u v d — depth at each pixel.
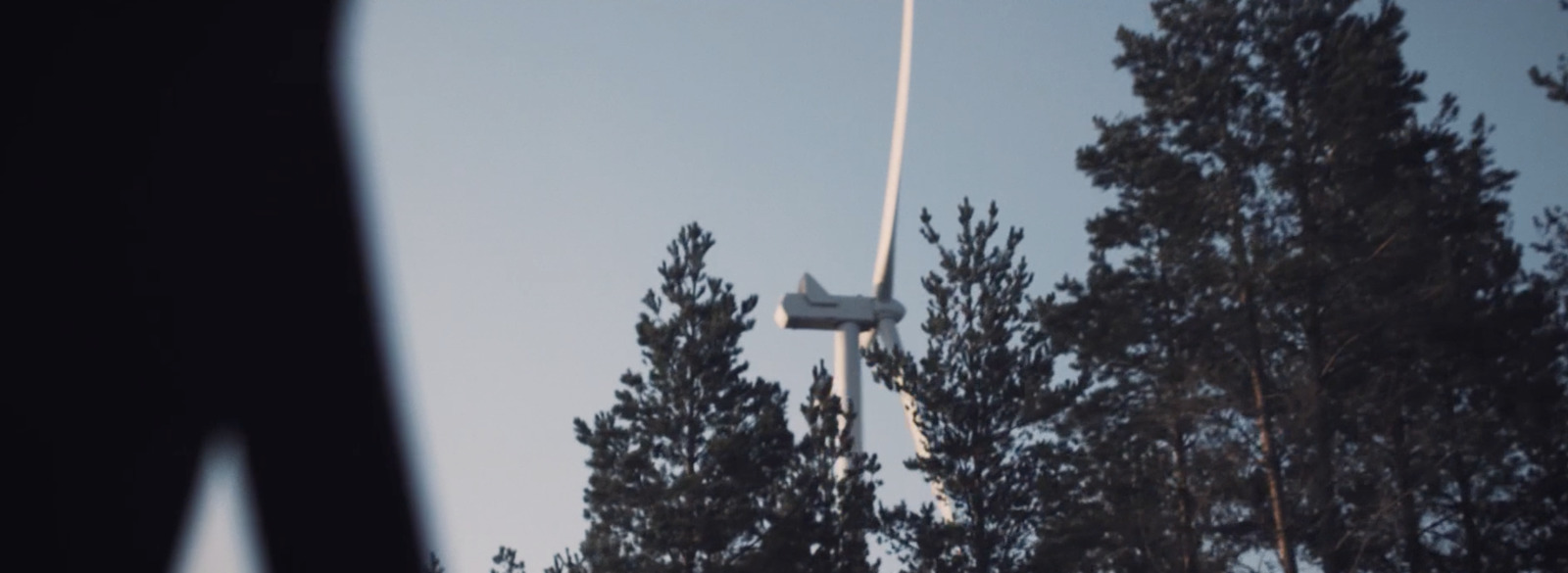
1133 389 33.00
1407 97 30.47
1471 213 30.44
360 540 11.93
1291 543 26.23
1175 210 29.80
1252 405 27.69
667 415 34.28
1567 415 28.98
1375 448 28.73
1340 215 29.14
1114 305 31.23
